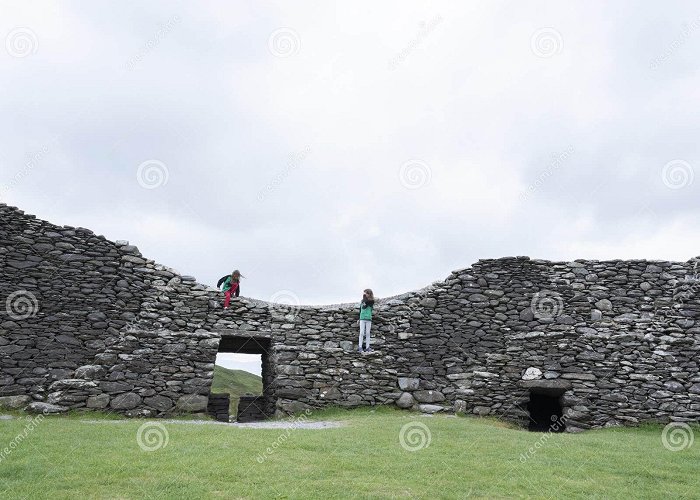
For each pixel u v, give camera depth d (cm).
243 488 907
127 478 944
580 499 923
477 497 914
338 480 976
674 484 1049
